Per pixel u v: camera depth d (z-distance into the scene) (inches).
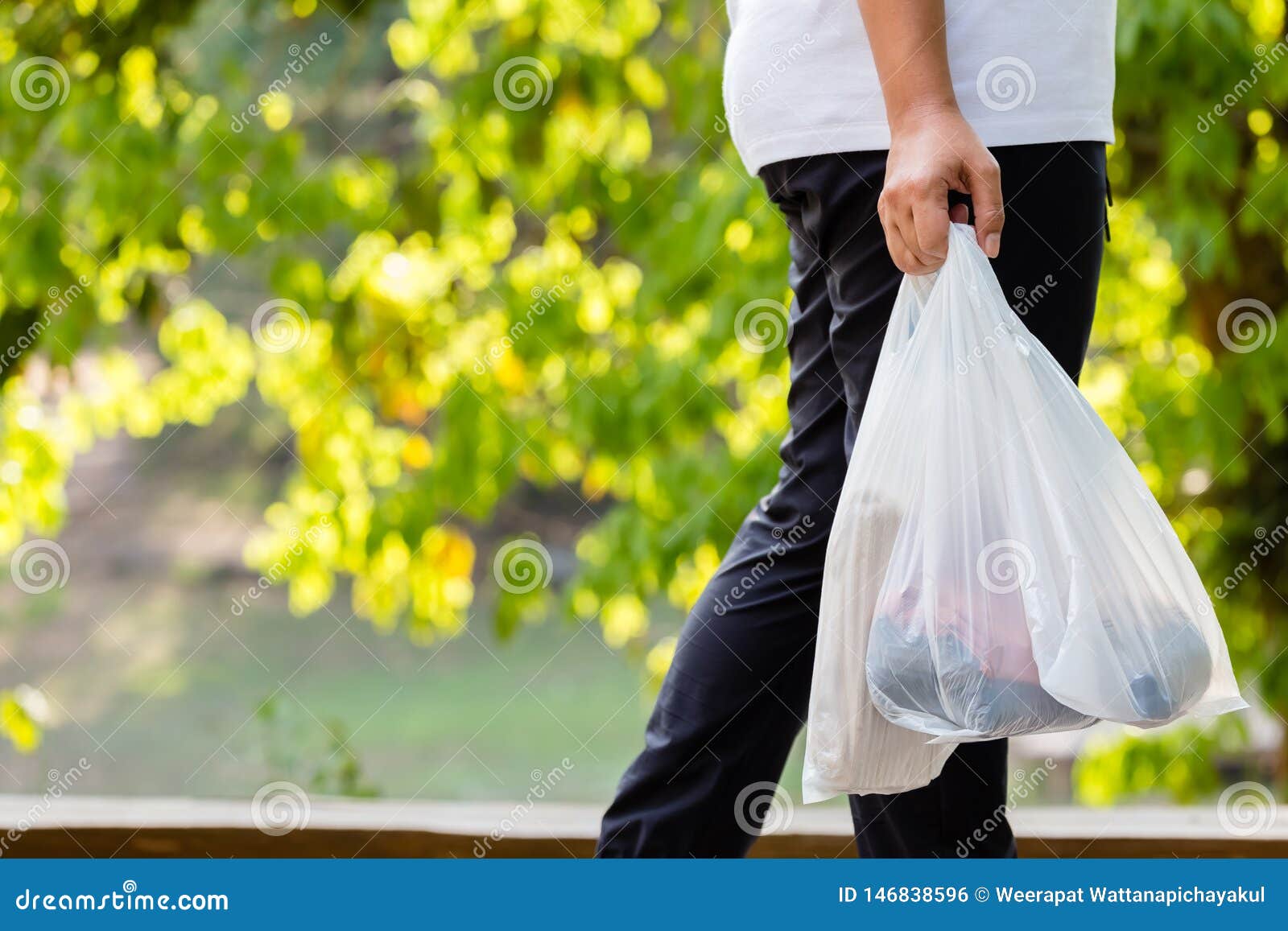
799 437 116.1
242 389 409.7
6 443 354.3
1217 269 339.3
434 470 362.6
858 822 121.3
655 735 113.7
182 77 358.3
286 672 1194.0
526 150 349.1
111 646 1226.0
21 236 337.1
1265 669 347.3
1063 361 108.1
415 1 381.1
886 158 105.1
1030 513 99.8
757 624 111.7
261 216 345.7
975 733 98.8
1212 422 318.3
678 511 334.3
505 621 360.8
